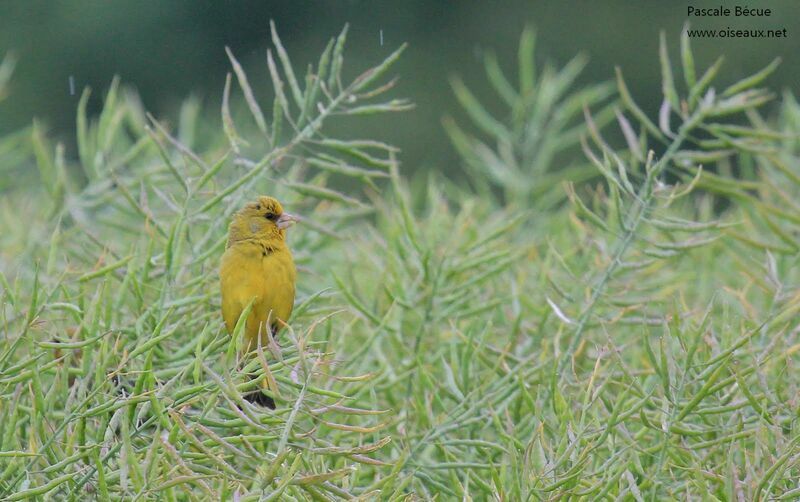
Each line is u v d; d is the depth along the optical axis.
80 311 8.63
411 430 8.73
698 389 8.63
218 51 15.84
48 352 8.66
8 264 8.96
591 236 8.93
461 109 16.39
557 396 8.62
